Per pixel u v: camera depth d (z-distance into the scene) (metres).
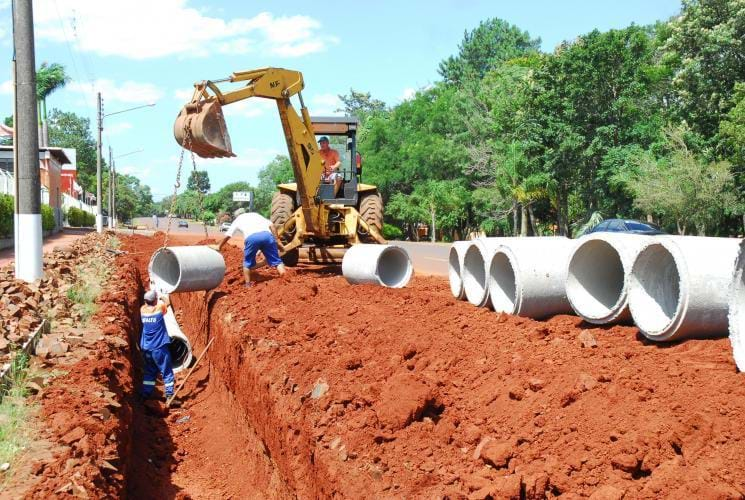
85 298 12.34
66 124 118.31
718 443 4.27
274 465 7.75
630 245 7.08
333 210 16.33
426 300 10.28
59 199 55.50
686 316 5.88
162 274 13.86
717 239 6.32
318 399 6.84
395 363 7.24
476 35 89.81
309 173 14.97
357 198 16.59
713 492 3.84
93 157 120.19
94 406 6.83
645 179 31.28
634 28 36.22
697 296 5.83
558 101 37.06
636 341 6.45
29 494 4.88
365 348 8.07
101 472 5.63
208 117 12.57
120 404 7.43
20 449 5.66
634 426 4.68
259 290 12.78
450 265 10.71
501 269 9.14
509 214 53.19
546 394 5.55
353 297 11.29
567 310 8.32
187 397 12.27
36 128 13.30
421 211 58.16
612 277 7.89
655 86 37.75
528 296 8.07
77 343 9.12
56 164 53.69
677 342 6.19
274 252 13.94
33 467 5.31
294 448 6.75
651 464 4.29
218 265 13.74
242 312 11.57
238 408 10.06
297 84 14.35
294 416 7.01
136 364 12.27
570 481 4.43
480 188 51.06
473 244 9.77
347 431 5.96
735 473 3.99
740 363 5.10
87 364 8.13
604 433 4.73
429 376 6.57
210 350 13.06
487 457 4.99
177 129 12.74
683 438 4.40
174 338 12.91
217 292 13.95
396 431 5.76
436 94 71.75
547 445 4.93
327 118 16.73
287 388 7.66
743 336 5.21
